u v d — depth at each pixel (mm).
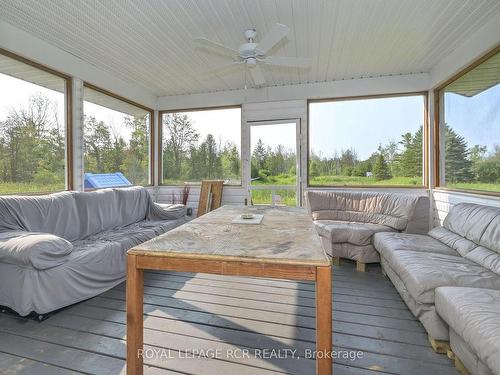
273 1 2441
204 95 5098
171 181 5426
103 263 2492
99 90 4023
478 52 2930
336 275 2986
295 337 1806
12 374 1478
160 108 5309
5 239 2084
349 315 2088
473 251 2150
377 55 3580
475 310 1331
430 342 1729
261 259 1271
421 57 3643
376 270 3154
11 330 1909
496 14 2658
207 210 4922
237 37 3053
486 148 2955
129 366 1372
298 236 1697
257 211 2811
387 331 1871
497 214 2119
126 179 4648
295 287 2607
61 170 3434
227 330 1888
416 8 2568
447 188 3707
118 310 2199
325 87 4578
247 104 4926
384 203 3662
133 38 3074
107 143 4262
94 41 3137
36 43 3018
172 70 4012
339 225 3465
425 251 2389
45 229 2633
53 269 2064
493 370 1085
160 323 1977
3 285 2068
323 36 3070
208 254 1336
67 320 2039
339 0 2443
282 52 3463
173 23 2779
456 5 2529
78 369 1521
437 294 1627
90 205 3109
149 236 3205
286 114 4758
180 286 2648
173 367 1527
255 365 1544
